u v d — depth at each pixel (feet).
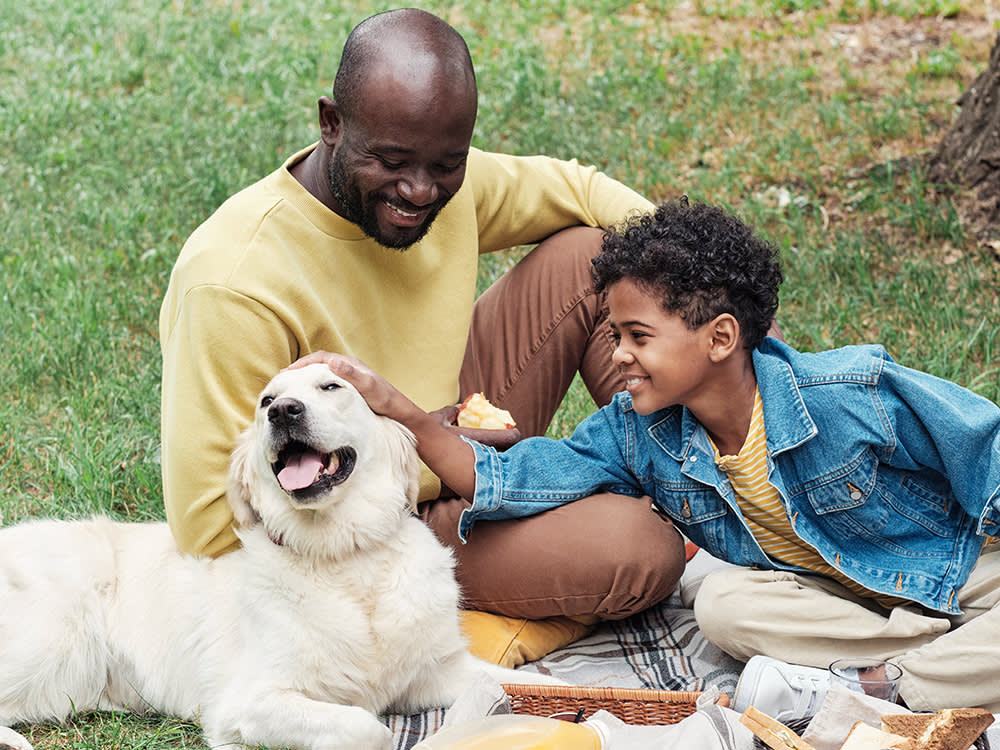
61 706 10.44
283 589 9.73
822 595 10.11
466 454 10.44
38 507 13.80
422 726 10.02
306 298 10.22
